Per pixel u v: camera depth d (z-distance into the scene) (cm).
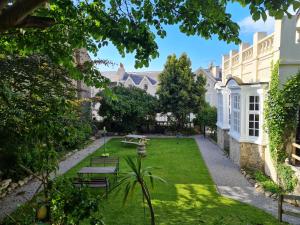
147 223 695
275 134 1035
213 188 988
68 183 421
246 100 1248
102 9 452
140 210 778
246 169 1223
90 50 518
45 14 428
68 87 969
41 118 413
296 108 1002
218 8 369
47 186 421
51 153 415
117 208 789
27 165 591
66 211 393
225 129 1714
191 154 1606
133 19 438
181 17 419
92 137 2166
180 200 864
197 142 2048
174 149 1764
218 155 1580
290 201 873
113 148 1798
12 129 510
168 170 1243
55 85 885
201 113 2395
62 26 460
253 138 1239
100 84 583
